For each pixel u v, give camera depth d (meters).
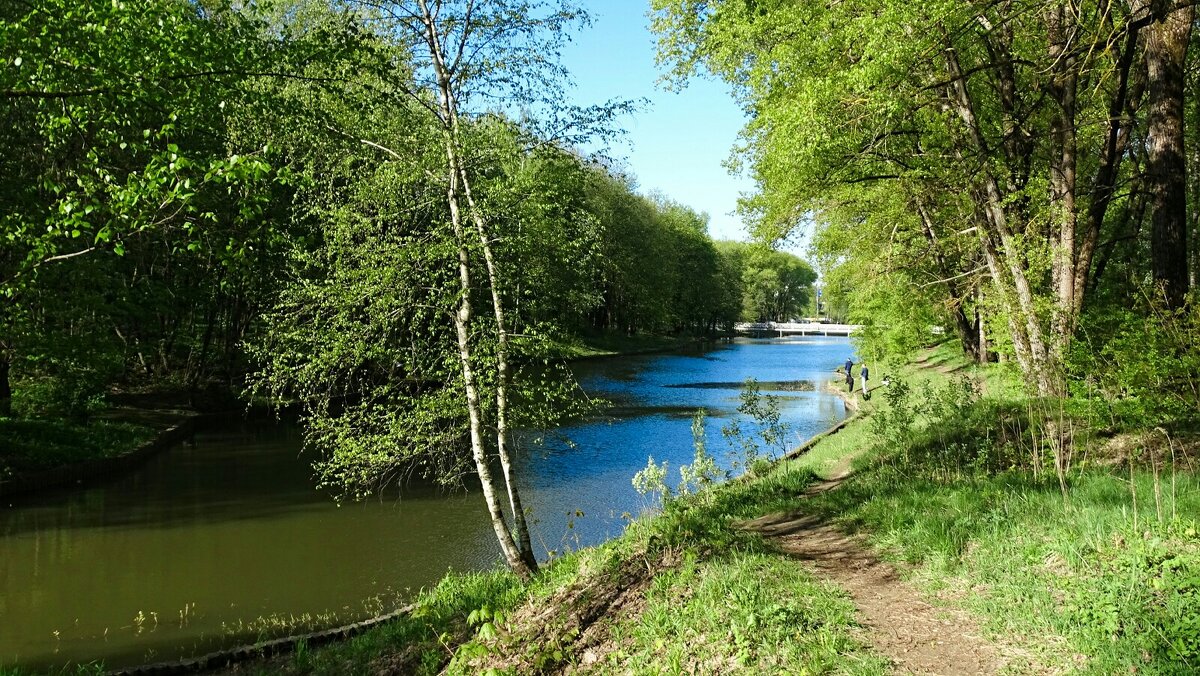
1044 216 14.03
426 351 10.40
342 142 10.40
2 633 9.82
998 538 7.18
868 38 12.04
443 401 10.15
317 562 12.70
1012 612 5.71
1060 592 5.85
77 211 8.55
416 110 10.39
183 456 22.34
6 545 13.65
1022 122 15.45
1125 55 13.40
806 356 71.81
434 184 10.41
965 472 10.49
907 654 5.39
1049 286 15.67
